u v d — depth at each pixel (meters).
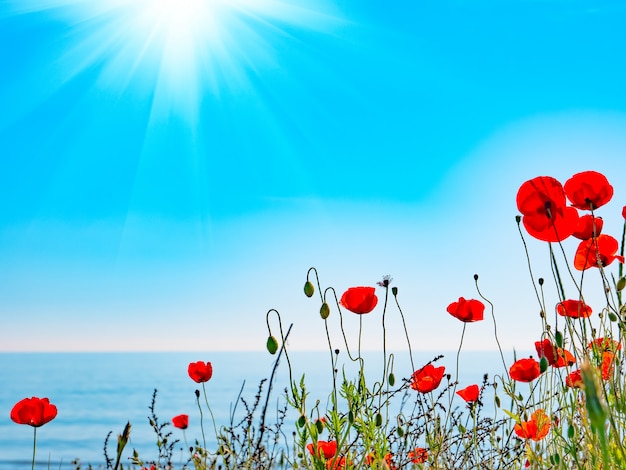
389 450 1.13
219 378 61.16
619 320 0.93
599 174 0.92
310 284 1.06
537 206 0.89
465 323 1.21
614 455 0.85
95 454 21.58
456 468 1.20
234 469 1.20
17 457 21.70
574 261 1.02
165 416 33.28
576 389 0.93
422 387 1.17
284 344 1.08
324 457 1.06
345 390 1.05
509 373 1.15
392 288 1.11
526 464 1.16
